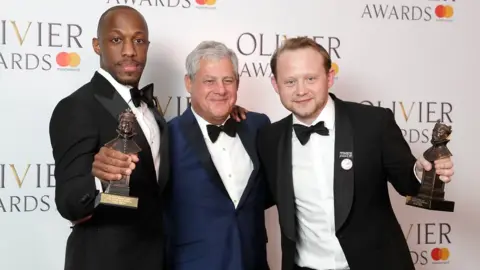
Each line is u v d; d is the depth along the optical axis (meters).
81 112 1.58
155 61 2.37
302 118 1.75
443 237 2.69
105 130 1.59
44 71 2.27
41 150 2.27
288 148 1.77
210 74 1.77
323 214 1.70
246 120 1.98
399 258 1.67
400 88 2.62
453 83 2.68
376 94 2.59
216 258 1.77
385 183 1.73
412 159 1.65
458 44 2.68
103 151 1.38
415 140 2.64
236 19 2.44
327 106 1.77
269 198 1.96
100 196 1.40
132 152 1.42
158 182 1.72
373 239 1.65
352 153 1.66
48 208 2.29
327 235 1.70
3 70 2.23
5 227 2.24
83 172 1.50
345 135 1.68
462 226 2.70
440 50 2.66
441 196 1.52
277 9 2.48
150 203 1.68
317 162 1.73
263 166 1.87
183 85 2.40
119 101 1.66
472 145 2.70
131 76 1.70
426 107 2.65
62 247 2.30
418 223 2.67
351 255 1.64
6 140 2.23
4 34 2.22
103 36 1.70
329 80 1.77
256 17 2.46
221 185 1.80
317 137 1.74
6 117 2.23
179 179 1.82
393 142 1.67
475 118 2.70
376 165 1.66
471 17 2.69
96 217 1.60
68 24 2.29
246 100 2.47
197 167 1.81
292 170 1.76
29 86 2.26
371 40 2.58
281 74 1.70
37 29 2.26
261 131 1.90
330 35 2.54
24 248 2.27
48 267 2.29
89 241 1.59
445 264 2.70
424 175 1.54
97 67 2.32
